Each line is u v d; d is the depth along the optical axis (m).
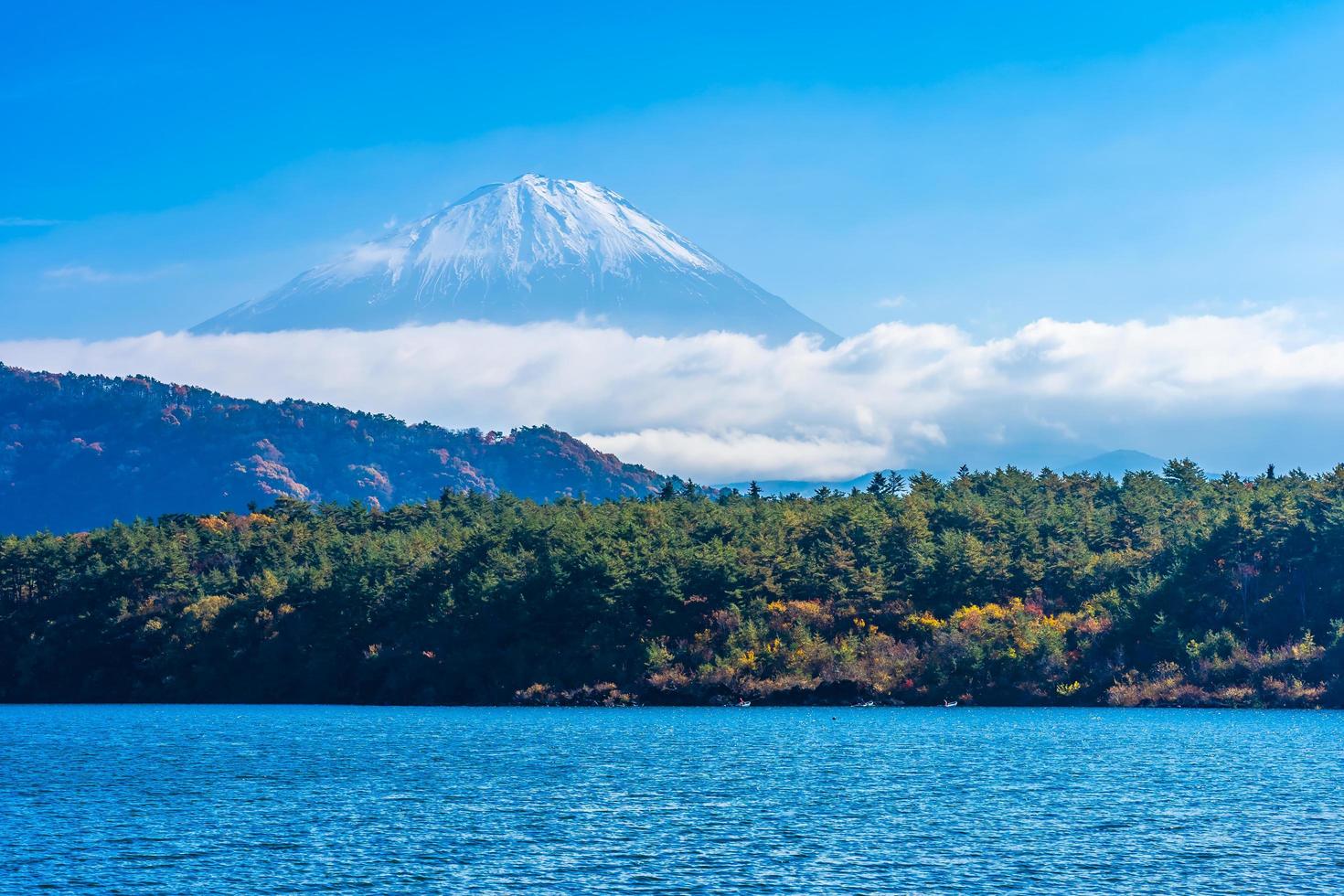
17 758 84.06
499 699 138.12
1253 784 68.44
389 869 46.81
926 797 64.44
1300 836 52.88
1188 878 45.00
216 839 52.78
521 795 65.81
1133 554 145.25
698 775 73.88
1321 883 44.06
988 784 69.56
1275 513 135.12
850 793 66.19
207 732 105.75
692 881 44.69
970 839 52.31
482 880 44.97
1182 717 114.88
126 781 71.81
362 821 57.38
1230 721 109.81
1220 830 54.25
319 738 99.81
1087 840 52.03
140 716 127.44
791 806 61.47
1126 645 131.00
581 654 138.38
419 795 65.94
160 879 45.50
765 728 108.12
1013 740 95.19
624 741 96.19
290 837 53.16
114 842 52.28
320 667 146.75
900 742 93.69
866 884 44.22
